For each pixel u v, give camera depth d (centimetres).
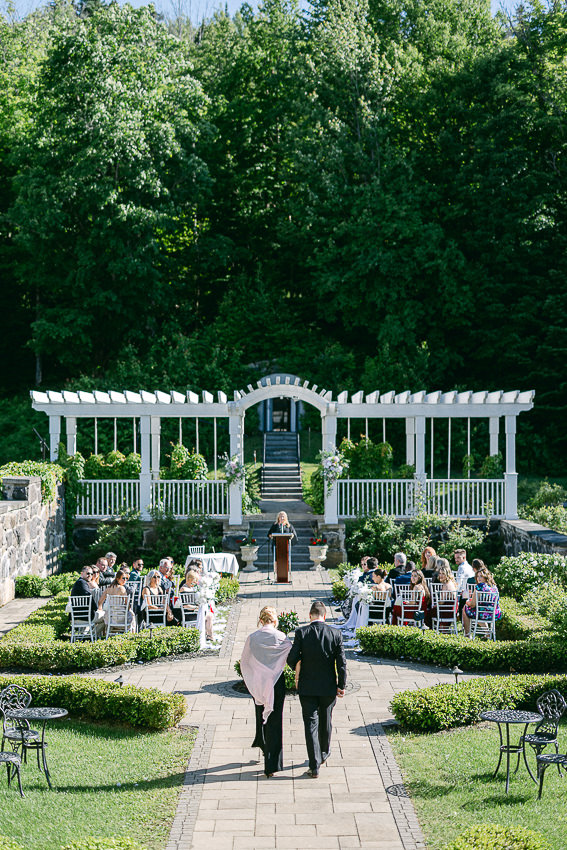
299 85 3869
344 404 2209
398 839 672
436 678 1158
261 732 855
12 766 832
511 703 971
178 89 3728
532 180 3638
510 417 2206
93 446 3422
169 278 4025
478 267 3728
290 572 2052
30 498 1870
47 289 3984
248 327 3906
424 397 2197
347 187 3706
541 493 2586
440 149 3847
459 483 2212
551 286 3722
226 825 700
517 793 754
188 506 2209
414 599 1386
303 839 673
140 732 953
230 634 1431
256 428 3681
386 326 3628
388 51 4025
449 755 853
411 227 3581
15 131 3875
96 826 698
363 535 2120
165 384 3469
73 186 3350
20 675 1077
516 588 1584
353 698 1071
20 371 4259
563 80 3688
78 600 1351
